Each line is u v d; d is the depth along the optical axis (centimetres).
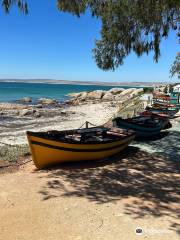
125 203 888
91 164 1291
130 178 1117
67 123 2823
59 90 12238
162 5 1225
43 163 1205
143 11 1290
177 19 1309
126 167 1251
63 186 1023
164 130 2070
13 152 1454
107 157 1378
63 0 1198
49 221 780
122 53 1448
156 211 836
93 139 1411
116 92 7169
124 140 1459
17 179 1090
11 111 3616
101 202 895
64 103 5334
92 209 848
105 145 1334
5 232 727
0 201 902
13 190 984
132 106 3356
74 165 1272
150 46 1402
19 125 2670
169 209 850
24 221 781
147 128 1772
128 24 1376
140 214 816
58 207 862
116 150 1416
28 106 4306
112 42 1431
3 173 1160
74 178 1106
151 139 1786
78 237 700
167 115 2416
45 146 1177
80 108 4428
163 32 1341
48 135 1255
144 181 1088
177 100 3309
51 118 3209
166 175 1157
